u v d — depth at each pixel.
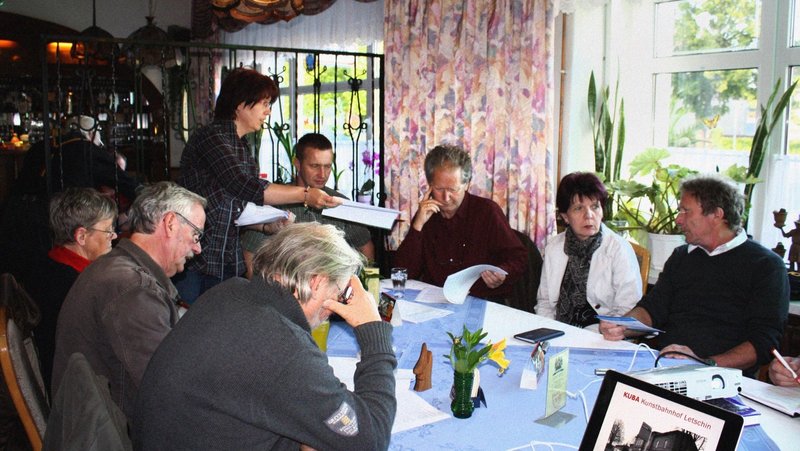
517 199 3.35
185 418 1.13
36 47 6.47
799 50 2.81
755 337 2.01
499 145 3.40
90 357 1.62
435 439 1.33
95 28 4.12
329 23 4.95
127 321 1.56
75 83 6.41
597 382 1.62
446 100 3.61
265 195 2.40
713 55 3.13
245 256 2.84
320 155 2.96
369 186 4.05
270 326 1.17
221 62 6.34
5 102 6.44
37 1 6.44
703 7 3.17
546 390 1.50
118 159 3.96
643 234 3.11
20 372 1.43
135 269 1.65
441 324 2.15
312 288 1.25
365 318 1.36
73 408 1.10
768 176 2.97
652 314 2.30
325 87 5.52
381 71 3.75
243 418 1.12
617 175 3.28
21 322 1.67
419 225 2.85
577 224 2.47
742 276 2.11
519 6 3.24
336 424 1.15
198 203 1.85
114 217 2.23
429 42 3.63
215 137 2.45
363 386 1.28
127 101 6.64
